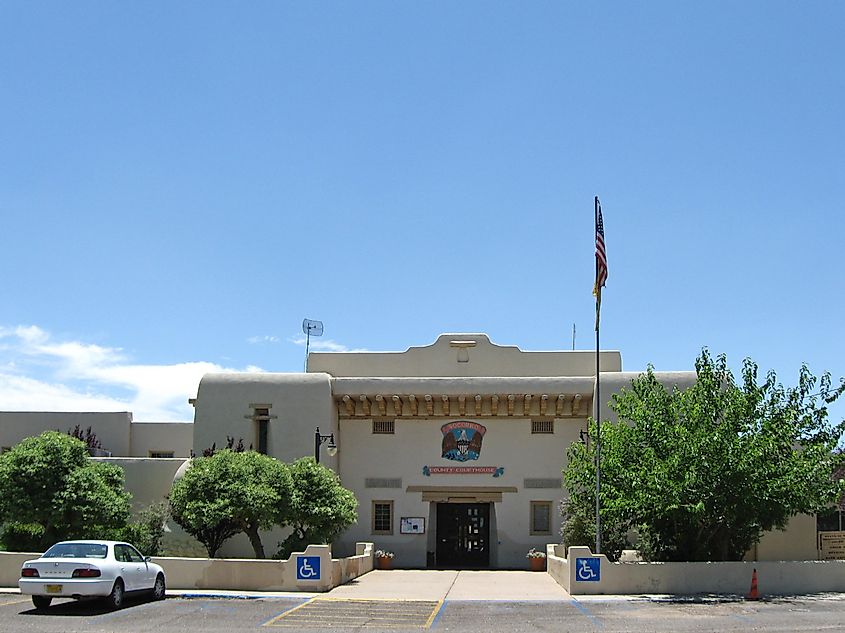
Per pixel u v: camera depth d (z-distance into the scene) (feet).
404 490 128.26
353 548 126.82
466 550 128.67
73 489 101.91
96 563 67.36
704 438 84.69
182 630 59.57
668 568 83.92
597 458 88.17
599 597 81.05
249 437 124.98
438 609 73.05
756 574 83.30
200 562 84.94
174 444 144.46
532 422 129.39
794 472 85.71
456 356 132.67
